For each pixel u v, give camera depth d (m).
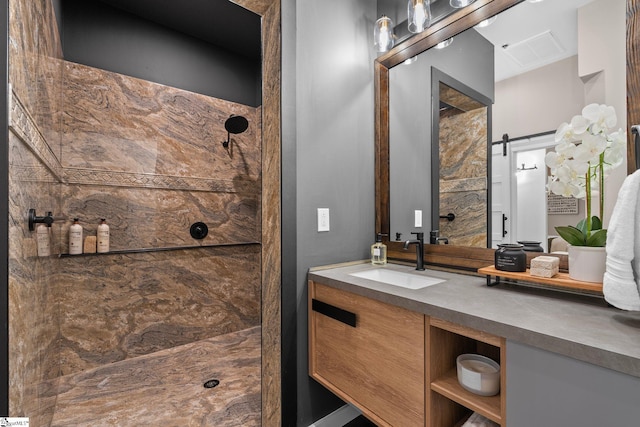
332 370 1.35
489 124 1.38
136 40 2.20
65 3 1.92
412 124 1.67
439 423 0.98
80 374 1.95
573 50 1.14
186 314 2.42
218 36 2.46
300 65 1.49
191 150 2.48
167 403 1.70
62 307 1.89
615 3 1.04
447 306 0.90
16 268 0.81
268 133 1.43
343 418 1.62
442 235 1.54
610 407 0.60
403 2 1.71
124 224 2.17
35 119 1.06
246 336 2.59
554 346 0.67
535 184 1.23
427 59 1.60
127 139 2.18
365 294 1.16
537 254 1.20
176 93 2.39
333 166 1.62
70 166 1.95
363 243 1.76
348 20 1.71
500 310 0.87
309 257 1.52
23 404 0.88
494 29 1.34
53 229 1.58
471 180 1.44
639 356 0.57
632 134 0.88
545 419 0.69
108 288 2.08
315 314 1.45
